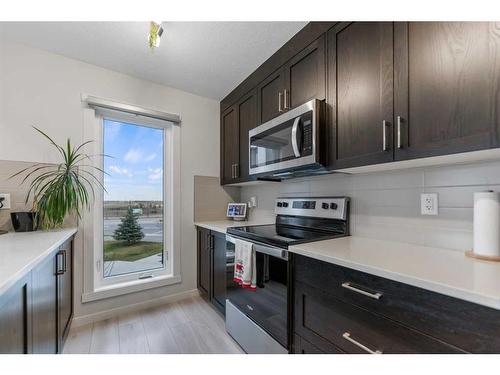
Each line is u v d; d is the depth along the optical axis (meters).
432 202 1.22
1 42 1.70
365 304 0.92
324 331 1.09
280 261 1.36
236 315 1.75
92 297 2.00
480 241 0.97
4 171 1.68
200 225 2.46
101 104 2.05
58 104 1.89
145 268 2.37
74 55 1.91
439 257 1.01
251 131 2.01
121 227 2.25
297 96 1.64
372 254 1.08
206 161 2.72
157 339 1.76
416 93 1.00
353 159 1.26
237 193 2.91
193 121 2.63
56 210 1.63
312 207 1.85
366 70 1.20
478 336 0.64
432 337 0.73
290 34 1.65
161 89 2.41
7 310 0.76
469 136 0.85
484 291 0.63
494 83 0.79
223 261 2.04
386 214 1.43
